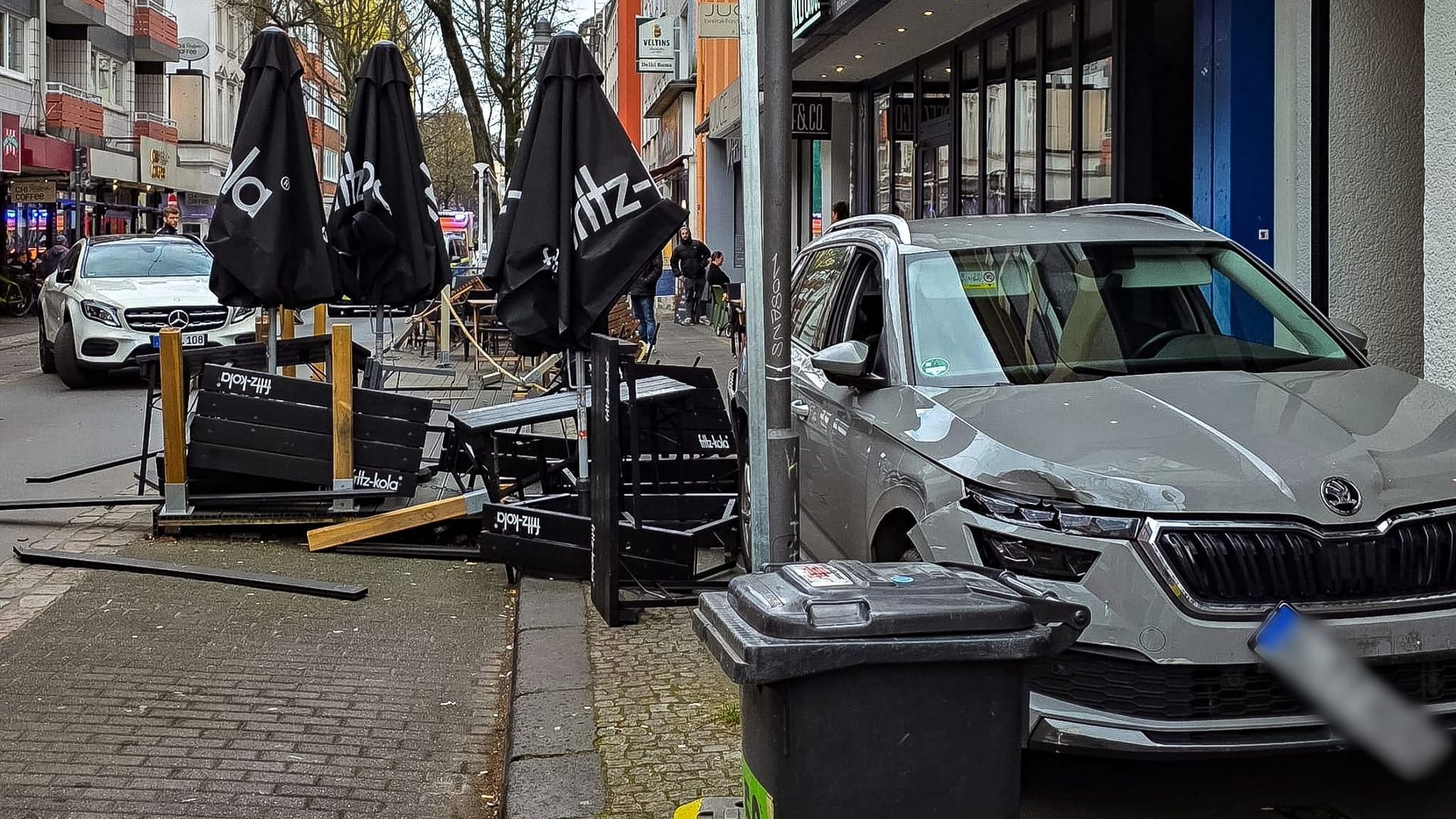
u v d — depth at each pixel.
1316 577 4.02
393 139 9.54
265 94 8.56
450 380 17.34
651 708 5.24
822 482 5.91
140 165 46.72
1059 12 14.24
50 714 5.27
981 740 2.74
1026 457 4.41
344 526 8.04
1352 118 9.52
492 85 25.92
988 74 16.42
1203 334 5.60
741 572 7.32
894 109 20.45
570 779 4.55
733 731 4.97
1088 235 6.06
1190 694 4.02
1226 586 4.02
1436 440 4.48
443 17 19.81
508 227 7.66
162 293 16.78
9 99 37.12
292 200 8.60
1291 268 9.84
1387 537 4.06
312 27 34.91
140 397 15.89
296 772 4.82
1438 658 4.02
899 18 15.74
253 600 6.99
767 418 4.85
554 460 8.72
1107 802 4.40
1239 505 4.06
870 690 2.70
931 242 6.04
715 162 37.38
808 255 7.66
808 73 20.52
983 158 16.61
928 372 5.38
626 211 7.59
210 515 8.26
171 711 5.37
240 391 8.16
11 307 34.19
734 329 15.64
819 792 2.69
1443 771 4.55
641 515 6.98
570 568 7.07
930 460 4.73
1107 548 4.08
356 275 9.53
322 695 5.63
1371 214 9.59
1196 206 10.70
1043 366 5.35
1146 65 12.73
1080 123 13.69
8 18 37.91
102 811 4.42
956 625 2.71
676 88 41.97
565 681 5.57
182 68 57.84
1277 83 9.95
